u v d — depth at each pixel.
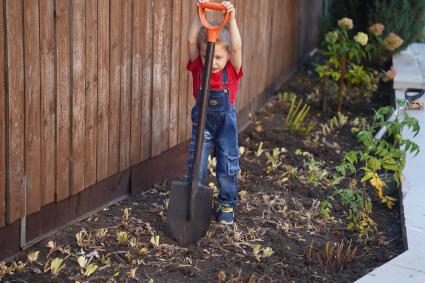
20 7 4.24
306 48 9.99
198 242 4.93
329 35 7.71
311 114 7.82
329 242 5.05
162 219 5.26
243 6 6.89
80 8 4.71
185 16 5.86
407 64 8.48
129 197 5.60
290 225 5.26
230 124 5.04
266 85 8.06
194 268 4.64
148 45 5.45
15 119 4.35
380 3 8.59
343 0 8.91
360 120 7.62
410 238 4.87
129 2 5.17
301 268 4.69
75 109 4.83
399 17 8.62
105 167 5.23
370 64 8.75
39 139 4.57
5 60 4.21
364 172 6.28
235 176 5.16
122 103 5.29
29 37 4.34
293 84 8.86
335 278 4.57
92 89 4.96
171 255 4.78
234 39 4.72
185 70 5.98
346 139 7.14
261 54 7.70
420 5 8.66
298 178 6.11
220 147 5.11
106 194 5.37
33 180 4.59
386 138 6.91
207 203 4.86
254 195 5.73
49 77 4.57
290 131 7.25
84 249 4.77
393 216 5.48
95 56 4.93
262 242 5.00
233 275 4.57
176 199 4.88
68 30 4.66
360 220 5.34
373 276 4.39
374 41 8.65
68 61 4.70
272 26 8.04
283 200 5.62
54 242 4.82
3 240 4.52
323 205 5.25
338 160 6.61
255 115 7.74
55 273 4.46
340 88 7.77
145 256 4.74
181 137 6.09
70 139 4.86
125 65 5.25
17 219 4.55
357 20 8.84
